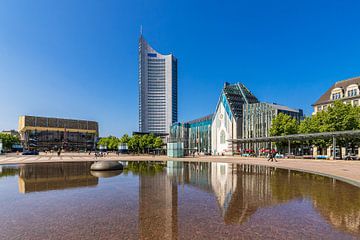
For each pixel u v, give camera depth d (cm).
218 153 9444
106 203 1048
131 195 1224
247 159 4981
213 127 9950
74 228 723
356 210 928
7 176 2080
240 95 9500
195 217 833
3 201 1097
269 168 2862
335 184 1580
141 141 9350
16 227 734
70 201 1091
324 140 4997
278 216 847
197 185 1550
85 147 15800
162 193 1280
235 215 859
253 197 1168
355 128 4578
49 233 681
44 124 14988
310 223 770
